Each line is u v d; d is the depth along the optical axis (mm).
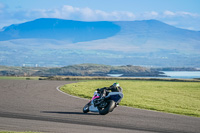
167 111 22359
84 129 14664
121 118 18281
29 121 16516
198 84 59688
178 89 46750
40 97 29906
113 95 19469
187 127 15969
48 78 81438
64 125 15609
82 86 47594
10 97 29562
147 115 19641
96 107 19812
